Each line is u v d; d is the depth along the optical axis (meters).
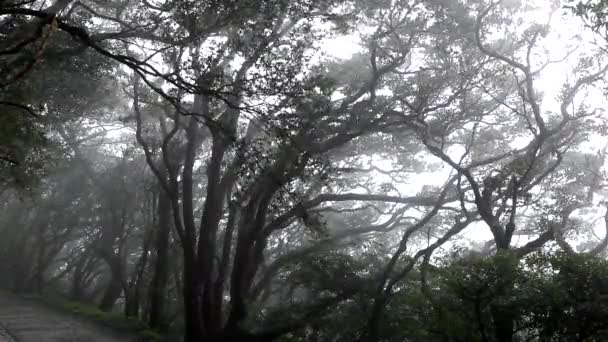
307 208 22.77
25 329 23.69
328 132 21.62
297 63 18.34
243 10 17.88
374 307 19.08
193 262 23.05
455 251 17.61
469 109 22.73
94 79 23.84
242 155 17.56
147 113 28.55
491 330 12.81
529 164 18.05
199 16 17.91
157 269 30.47
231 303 22.08
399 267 20.81
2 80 16.47
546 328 11.84
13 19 16.42
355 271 20.92
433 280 13.86
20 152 21.31
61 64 21.06
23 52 16.52
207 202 23.22
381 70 21.86
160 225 30.98
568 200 19.75
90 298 47.19
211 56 16.80
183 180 23.88
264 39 18.66
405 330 17.31
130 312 34.00
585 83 18.95
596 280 11.56
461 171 18.53
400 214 26.67
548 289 11.55
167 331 28.89
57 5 18.52
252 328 22.03
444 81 22.00
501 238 16.91
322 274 21.00
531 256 12.45
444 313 13.27
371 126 21.72
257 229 21.78
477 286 12.18
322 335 21.48
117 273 36.81
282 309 22.16
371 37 22.06
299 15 19.12
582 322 11.48
